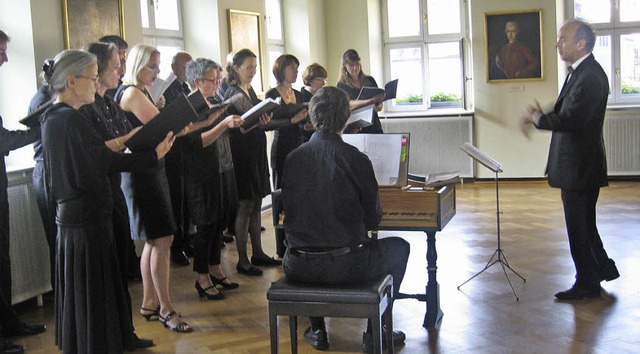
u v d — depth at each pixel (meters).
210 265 5.48
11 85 5.54
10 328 4.56
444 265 5.97
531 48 10.42
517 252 6.32
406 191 4.18
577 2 10.80
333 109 3.54
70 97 3.56
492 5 10.51
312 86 6.60
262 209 9.03
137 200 4.41
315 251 3.50
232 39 8.16
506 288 5.26
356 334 4.47
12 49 5.51
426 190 4.19
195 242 5.25
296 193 3.53
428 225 4.16
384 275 3.64
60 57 3.53
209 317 4.85
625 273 5.54
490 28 10.53
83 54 3.56
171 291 5.50
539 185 10.30
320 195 3.48
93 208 3.54
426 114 10.90
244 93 5.67
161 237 4.52
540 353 4.01
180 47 8.00
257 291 5.43
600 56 10.86
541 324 4.48
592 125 4.77
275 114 5.68
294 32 10.16
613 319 4.52
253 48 8.66
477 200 9.27
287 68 6.20
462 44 10.76
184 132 3.97
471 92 10.95
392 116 11.04
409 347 4.18
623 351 4.00
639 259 5.93
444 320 4.62
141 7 7.33
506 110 10.62
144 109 4.42
